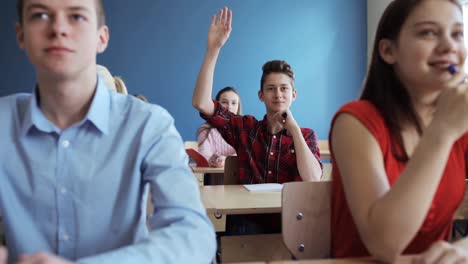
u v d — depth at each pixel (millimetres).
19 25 771
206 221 738
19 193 794
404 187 703
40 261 529
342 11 4898
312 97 4859
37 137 799
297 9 4809
